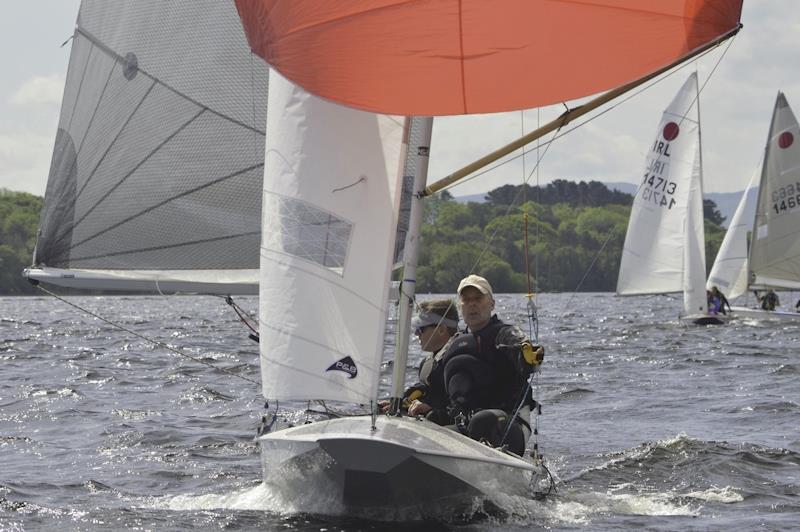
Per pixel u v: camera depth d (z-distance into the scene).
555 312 175.12
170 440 36.31
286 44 21.09
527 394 25.59
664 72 21.92
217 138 27.38
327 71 21.05
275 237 23.59
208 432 38.09
